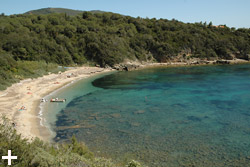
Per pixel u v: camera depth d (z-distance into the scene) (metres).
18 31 84.88
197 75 66.88
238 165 16.84
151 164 17.02
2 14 107.38
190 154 18.56
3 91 39.59
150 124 25.61
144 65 98.31
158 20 132.62
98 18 119.88
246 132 22.77
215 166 16.78
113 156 18.20
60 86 50.44
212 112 29.66
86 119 27.66
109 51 92.31
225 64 99.31
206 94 40.19
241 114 28.45
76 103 35.72
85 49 92.88
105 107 33.19
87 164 12.82
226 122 25.78
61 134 22.86
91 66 89.00
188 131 23.39
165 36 111.94
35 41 82.06
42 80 55.25
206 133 22.78
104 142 20.98
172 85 50.72
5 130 11.16
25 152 9.94
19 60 72.19
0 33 80.62
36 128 24.05
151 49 107.88
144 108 32.28
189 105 33.31
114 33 106.75
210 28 130.38
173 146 20.05
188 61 105.44
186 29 120.62
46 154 11.67
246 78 57.47
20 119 26.03
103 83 55.78
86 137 22.16
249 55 109.25
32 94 40.59
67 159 12.37
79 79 62.31
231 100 35.44
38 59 76.75
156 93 42.38
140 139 21.59
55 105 34.44
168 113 29.66
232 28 133.75
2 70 47.38
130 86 50.84
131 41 105.81
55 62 81.56
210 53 109.12
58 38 89.31
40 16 103.12
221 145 20.08
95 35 95.81
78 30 100.12
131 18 125.38
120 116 28.72
